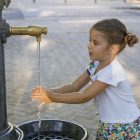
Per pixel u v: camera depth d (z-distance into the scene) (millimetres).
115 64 1656
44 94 1584
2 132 1456
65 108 3473
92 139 2703
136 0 24031
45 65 5578
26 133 1813
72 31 9484
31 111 3365
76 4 19656
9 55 6336
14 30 1445
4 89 1483
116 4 19922
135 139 1725
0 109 1452
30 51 6742
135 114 1725
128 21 11734
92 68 1790
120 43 1635
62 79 4699
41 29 1476
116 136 1706
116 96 1683
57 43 7719
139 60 6090
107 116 1715
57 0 23547
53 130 1861
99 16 13180
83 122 3086
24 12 14266
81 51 6918
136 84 4410
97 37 1597
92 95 1641
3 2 1380
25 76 4809
